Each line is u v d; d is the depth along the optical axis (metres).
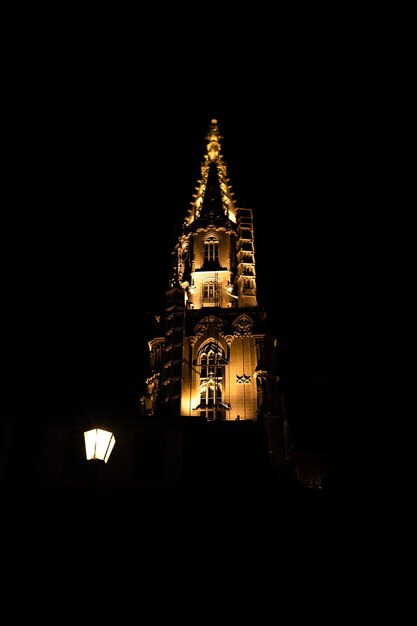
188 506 26.67
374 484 33.28
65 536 24.05
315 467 53.12
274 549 24.41
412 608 21.64
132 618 19.86
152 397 57.47
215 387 53.50
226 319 57.44
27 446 28.34
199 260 64.88
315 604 21.50
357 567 24.05
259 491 27.77
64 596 20.70
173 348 54.88
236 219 69.62
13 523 24.81
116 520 25.53
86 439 17.61
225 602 21.03
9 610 19.89
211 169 75.19
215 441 30.03
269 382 52.44
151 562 23.11
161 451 29.39
